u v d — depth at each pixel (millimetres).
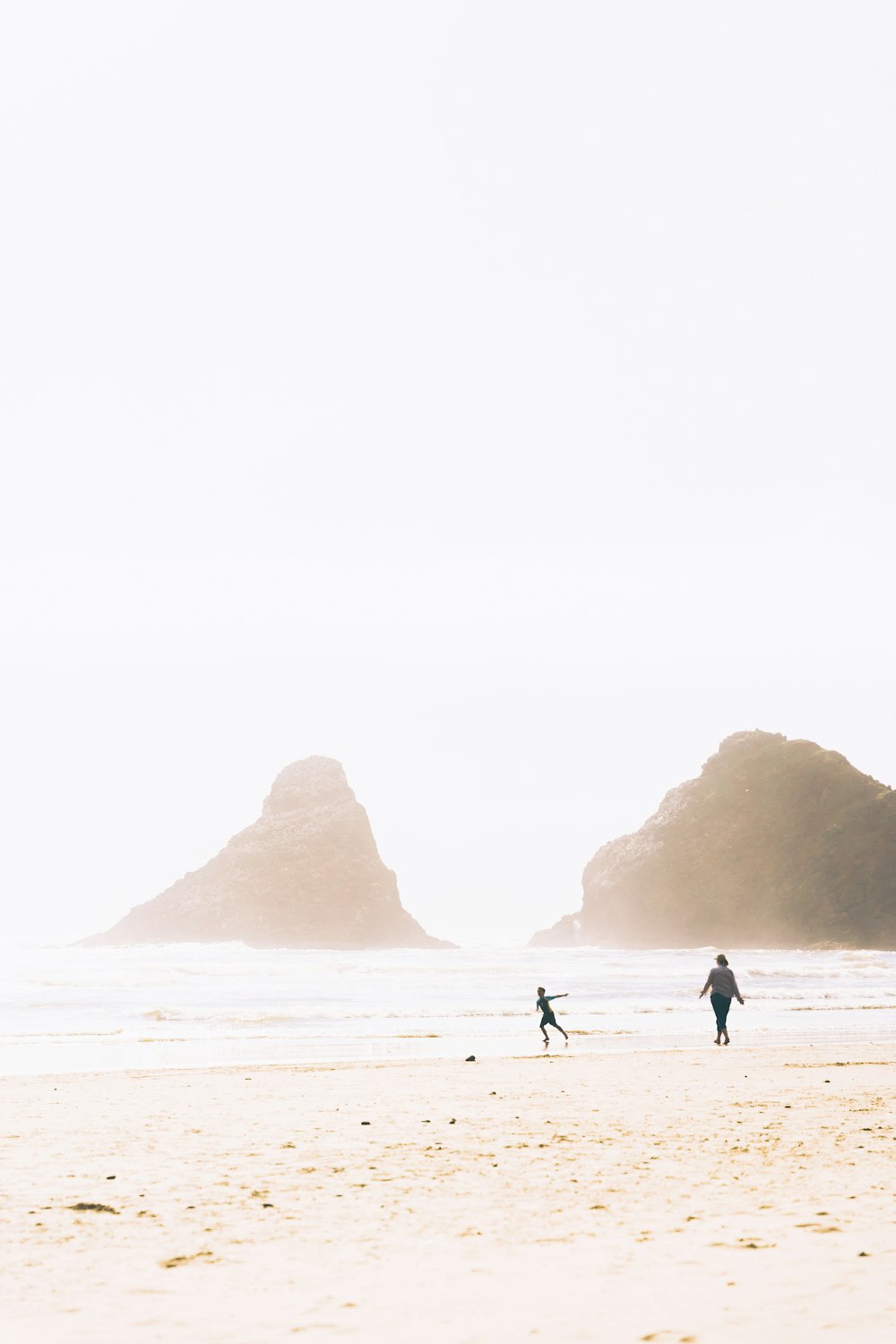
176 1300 5992
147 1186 9742
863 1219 7867
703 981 66375
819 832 143375
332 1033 32531
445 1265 6773
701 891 145250
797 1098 17188
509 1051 27391
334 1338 5242
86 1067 23188
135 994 51281
